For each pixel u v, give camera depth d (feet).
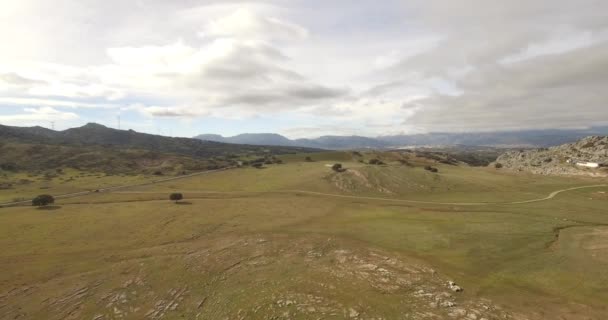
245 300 99.30
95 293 108.17
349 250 148.66
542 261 129.70
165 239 168.76
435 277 115.24
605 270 119.65
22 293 108.47
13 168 510.99
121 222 197.36
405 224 195.42
